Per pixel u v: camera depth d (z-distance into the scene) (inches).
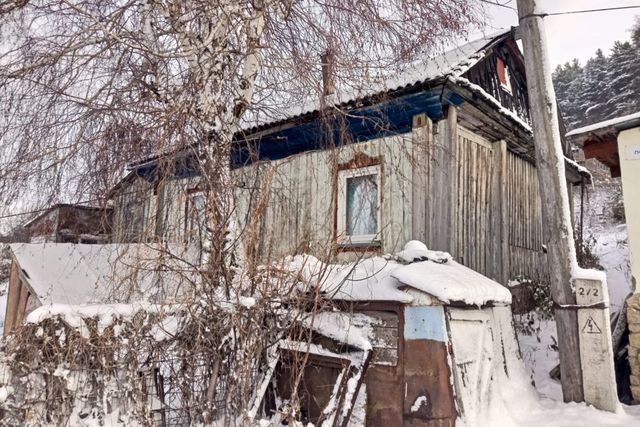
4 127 140.7
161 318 115.8
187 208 132.8
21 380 103.4
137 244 130.7
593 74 1354.6
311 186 286.0
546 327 285.0
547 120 190.9
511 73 379.6
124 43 129.1
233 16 145.2
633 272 187.2
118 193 141.5
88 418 106.3
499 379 152.3
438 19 165.8
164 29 144.0
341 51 157.9
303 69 154.2
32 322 106.0
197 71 134.4
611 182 847.1
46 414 103.1
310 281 128.6
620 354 196.9
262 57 161.8
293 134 274.7
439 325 125.4
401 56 168.1
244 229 126.3
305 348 134.4
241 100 150.8
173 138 125.4
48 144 139.5
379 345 132.3
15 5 140.9
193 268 121.7
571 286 175.3
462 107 262.1
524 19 200.4
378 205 261.6
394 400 124.0
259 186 136.0
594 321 168.4
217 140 135.6
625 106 1160.8
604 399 161.3
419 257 159.2
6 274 276.2
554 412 155.8
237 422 115.3
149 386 114.5
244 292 122.7
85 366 108.3
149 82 142.3
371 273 146.6
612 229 686.5
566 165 394.3
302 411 128.6
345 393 121.0
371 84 170.6
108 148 135.1
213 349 116.0
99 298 157.6
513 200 330.6
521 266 330.6
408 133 257.1
